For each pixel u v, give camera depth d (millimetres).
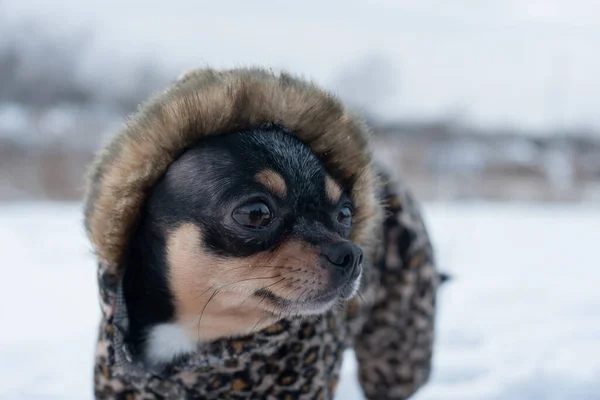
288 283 429
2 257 1148
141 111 456
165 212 440
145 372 448
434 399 611
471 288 979
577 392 606
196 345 449
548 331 756
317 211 444
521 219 1798
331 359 462
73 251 1198
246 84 448
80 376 644
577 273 1101
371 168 480
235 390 447
